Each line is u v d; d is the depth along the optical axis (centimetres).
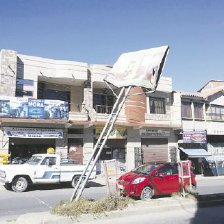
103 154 2020
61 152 1831
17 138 1709
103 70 2062
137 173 1069
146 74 787
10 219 727
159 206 805
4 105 1576
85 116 1900
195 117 2422
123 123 2008
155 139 2266
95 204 721
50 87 2011
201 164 2300
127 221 687
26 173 1231
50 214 682
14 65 1709
